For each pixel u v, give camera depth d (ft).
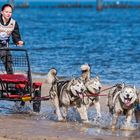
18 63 51.70
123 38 159.02
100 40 149.79
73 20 299.58
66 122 47.21
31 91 48.98
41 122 46.62
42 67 86.38
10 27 51.52
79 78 47.78
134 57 103.24
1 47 50.72
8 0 105.09
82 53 109.91
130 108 45.06
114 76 76.84
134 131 43.75
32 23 258.16
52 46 126.11
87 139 39.63
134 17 361.51
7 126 44.09
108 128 44.88
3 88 49.19
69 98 47.32
